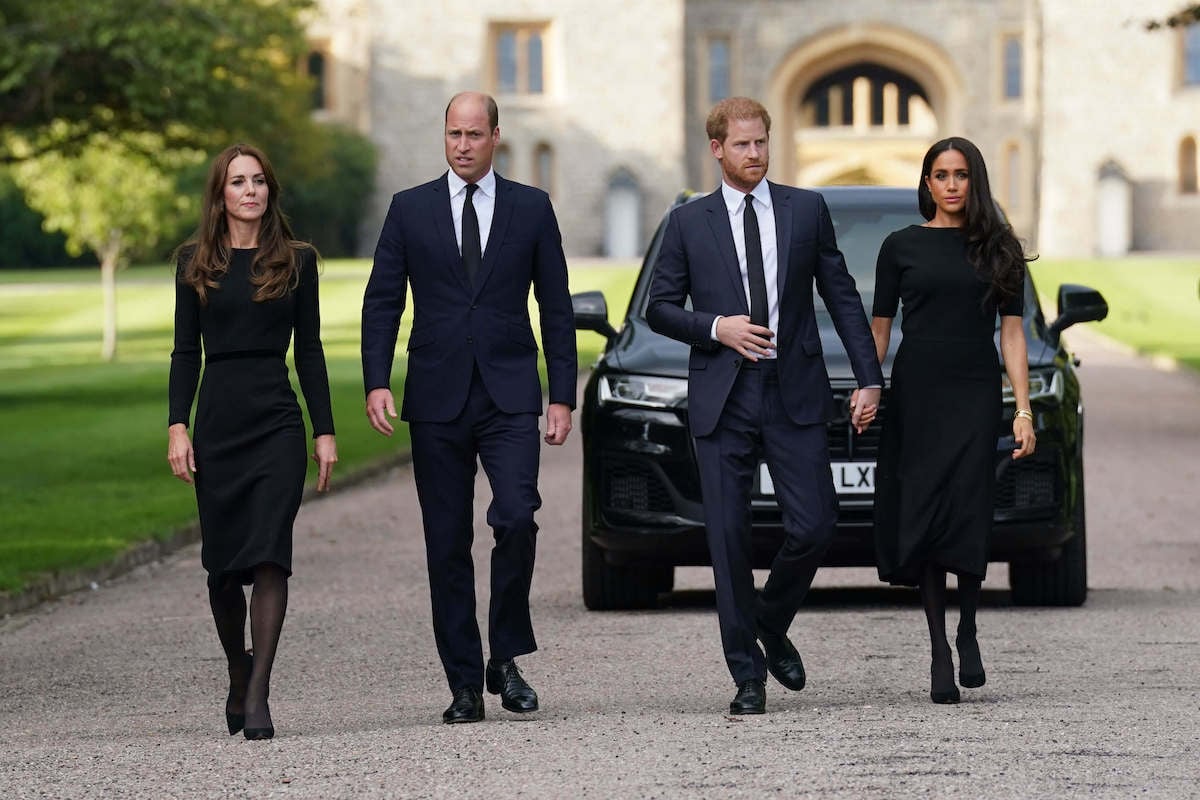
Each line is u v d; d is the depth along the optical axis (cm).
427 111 18488
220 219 1631
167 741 1596
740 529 1666
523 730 1572
